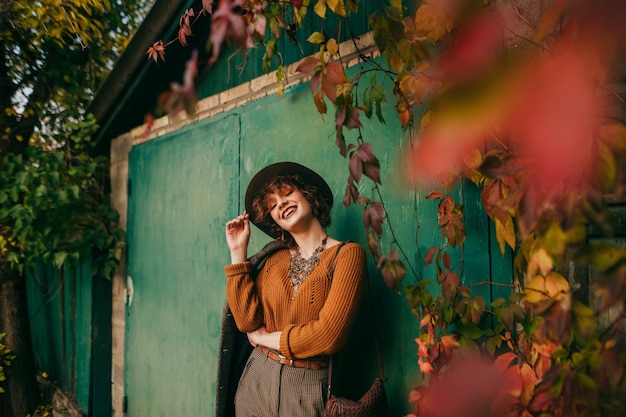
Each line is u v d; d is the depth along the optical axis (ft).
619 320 3.35
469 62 1.29
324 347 5.61
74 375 15.81
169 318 11.53
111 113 13.66
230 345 6.97
